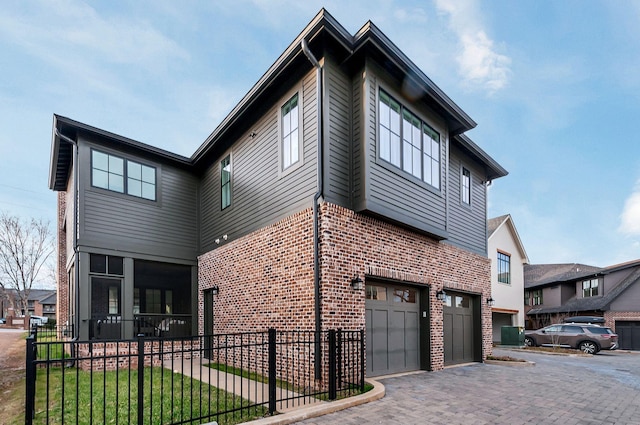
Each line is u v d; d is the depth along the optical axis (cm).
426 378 803
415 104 888
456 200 1114
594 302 2298
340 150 742
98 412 500
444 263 995
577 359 1380
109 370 817
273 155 862
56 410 511
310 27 693
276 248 807
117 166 1058
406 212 821
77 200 977
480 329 1137
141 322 1084
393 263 816
